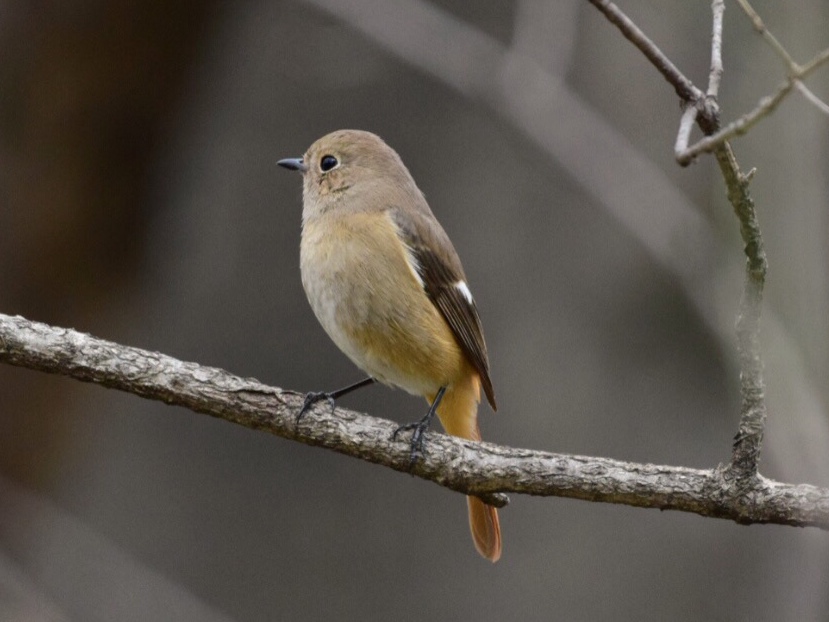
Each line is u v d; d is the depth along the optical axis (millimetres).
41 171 11234
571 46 11930
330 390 12602
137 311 11891
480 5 13930
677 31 12984
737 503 6660
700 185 12570
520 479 7074
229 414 7152
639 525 11742
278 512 12320
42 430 11688
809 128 11578
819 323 11078
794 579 10805
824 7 11891
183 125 11531
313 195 9289
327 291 8781
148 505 12500
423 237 8922
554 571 11578
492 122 12992
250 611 11906
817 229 11367
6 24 10961
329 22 13344
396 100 13445
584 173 11531
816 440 10250
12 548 11516
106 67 11031
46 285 11469
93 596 11477
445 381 8867
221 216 13320
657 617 11383
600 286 12320
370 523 12148
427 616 11609
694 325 12164
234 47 11961
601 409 11945
